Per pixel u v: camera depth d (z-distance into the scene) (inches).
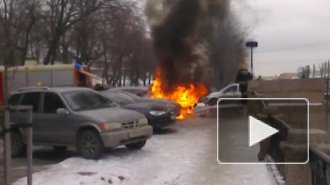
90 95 450.9
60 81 1141.1
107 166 363.3
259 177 319.6
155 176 327.9
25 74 1138.7
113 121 400.8
